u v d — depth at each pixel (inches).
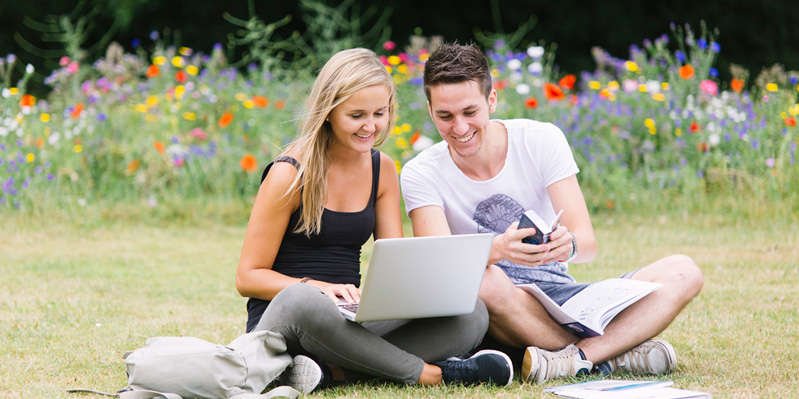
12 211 525.7
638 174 556.7
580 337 219.8
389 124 217.2
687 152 553.6
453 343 207.6
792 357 229.6
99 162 582.2
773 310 293.7
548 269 234.1
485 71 217.9
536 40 1130.0
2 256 428.5
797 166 508.4
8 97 566.3
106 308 313.9
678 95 584.4
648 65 622.5
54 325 285.0
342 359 200.4
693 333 261.3
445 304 199.8
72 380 217.8
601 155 558.6
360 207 220.7
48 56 1079.0
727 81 1091.9
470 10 1147.3
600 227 502.6
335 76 207.8
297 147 215.5
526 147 229.5
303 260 217.9
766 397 190.7
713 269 377.1
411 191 231.9
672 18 1130.0
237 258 435.5
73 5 1079.6
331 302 198.4
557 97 531.2
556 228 206.1
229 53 1074.7
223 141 581.3
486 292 212.4
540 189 231.0
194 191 567.8
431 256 190.7
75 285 359.6
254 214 213.5
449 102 214.4
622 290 214.2
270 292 209.3
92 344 257.9
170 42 1082.7
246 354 193.2
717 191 540.1
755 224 486.6
